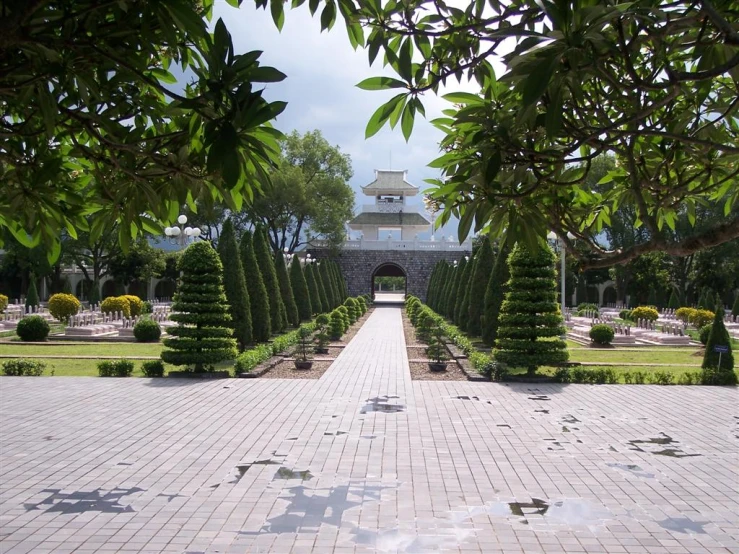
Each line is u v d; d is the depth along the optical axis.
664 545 5.56
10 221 3.25
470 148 2.84
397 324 33.41
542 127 2.74
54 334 25.23
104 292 57.66
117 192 3.02
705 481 7.36
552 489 7.02
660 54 2.69
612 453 8.55
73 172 3.72
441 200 3.01
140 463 7.85
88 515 6.12
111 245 41.03
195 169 2.98
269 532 5.72
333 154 50.34
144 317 32.22
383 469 7.65
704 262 43.88
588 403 12.12
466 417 10.73
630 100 2.81
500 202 2.81
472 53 2.99
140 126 3.19
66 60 2.46
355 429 9.74
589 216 3.91
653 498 6.77
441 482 7.19
